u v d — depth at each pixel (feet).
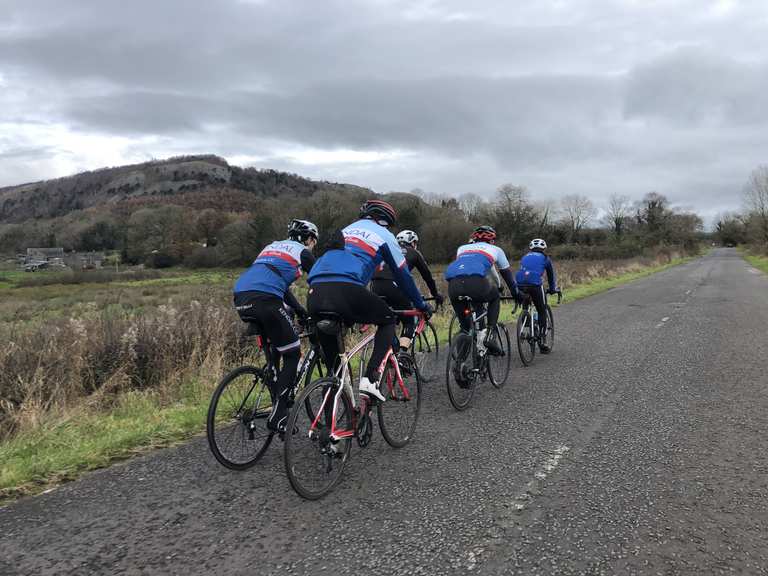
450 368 16.29
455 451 13.23
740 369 21.49
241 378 12.61
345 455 11.57
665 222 253.03
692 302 48.65
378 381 12.19
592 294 58.29
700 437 13.89
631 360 23.75
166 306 26.89
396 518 9.89
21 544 9.13
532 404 17.26
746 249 259.60
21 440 14.32
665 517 9.76
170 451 13.51
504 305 45.09
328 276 11.61
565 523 9.58
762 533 9.16
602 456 12.71
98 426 15.47
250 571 8.29
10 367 18.11
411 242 16.30
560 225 255.70
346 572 8.23
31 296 120.67
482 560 8.46
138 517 10.05
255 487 11.35
